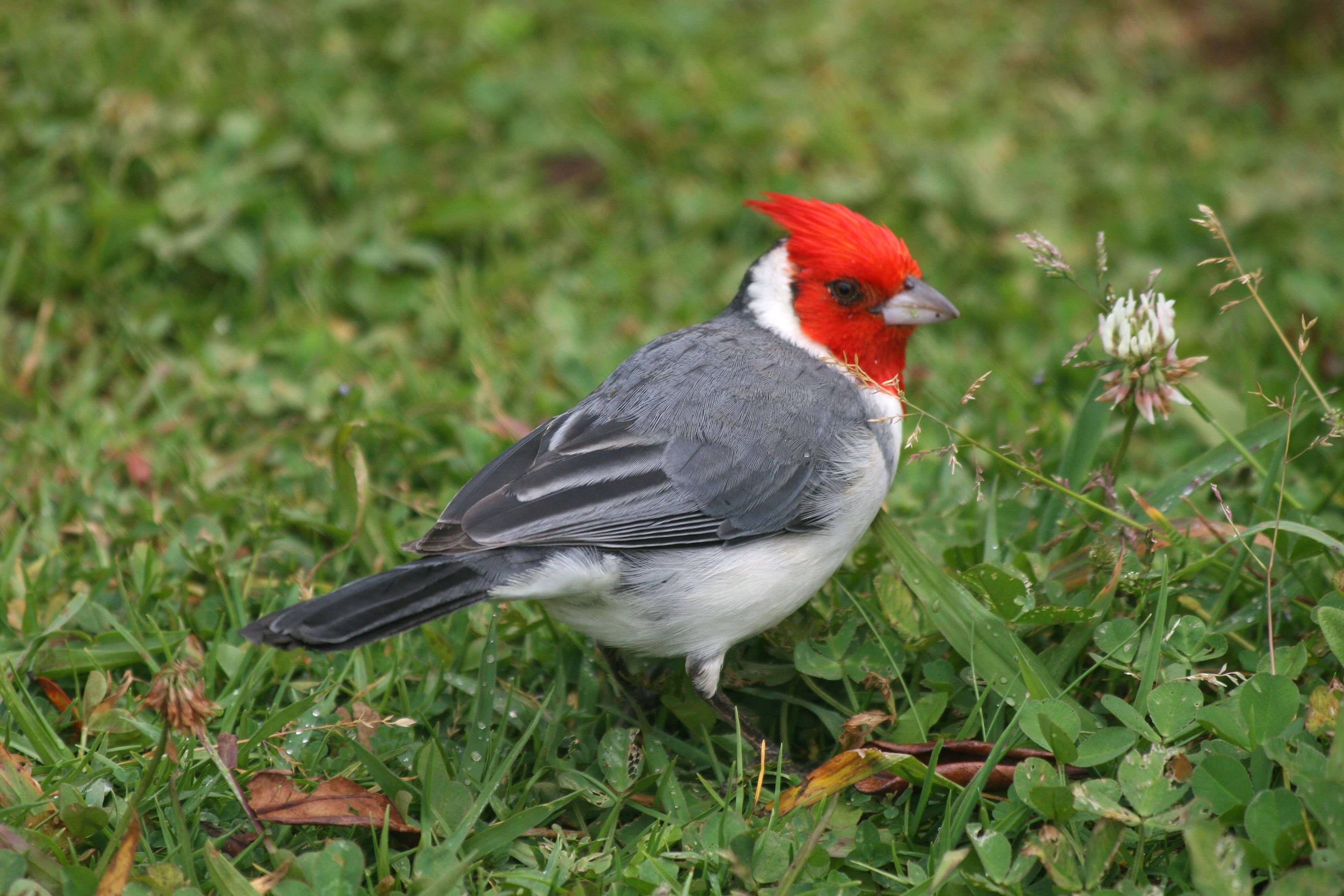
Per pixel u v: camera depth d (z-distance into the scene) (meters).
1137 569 8.28
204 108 14.04
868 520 8.48
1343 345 12.45
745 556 7.98
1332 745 6.58
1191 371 8.26
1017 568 8.77
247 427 11.53
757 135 15.30
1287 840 6.27
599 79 15.91
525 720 8.43
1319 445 9.76
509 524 7.61
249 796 7.30
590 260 14.01
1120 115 16.38
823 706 8.53
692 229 14.29
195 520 10.02
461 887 6.85
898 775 7.37
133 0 15.75
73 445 10.92
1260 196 14.70
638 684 8.81
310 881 6.63
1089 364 8.59
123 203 12.81
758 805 7.57
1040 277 13.80
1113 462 8.97
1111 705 7.32
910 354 13.03
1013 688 7.80
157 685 6.36
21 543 9.58
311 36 15.85
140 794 6.64
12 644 8.73
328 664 8.77
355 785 7.43
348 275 13.18
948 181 14.90
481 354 12.32
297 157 13.80
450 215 13.73
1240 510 9.93
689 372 8.58
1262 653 8.05
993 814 7.11
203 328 12.47
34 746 7.71
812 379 8.66
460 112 15.03
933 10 18.50
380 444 11.07
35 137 13.52
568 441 8.15
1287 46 18.30
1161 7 19.03
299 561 9.90
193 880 6.71
